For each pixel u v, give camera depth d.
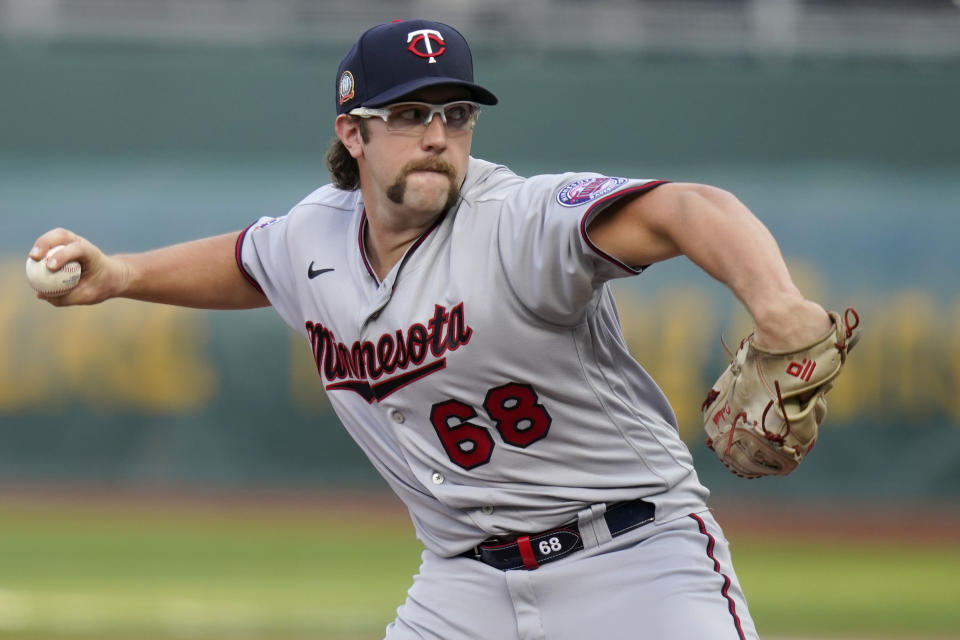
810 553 40.78
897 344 53.09
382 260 11.66
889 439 52.75
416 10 61.78
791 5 62.25
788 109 58.69
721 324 52.97
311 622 26.83
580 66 61.19
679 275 53.53
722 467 52.88
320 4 61.91
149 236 55.69
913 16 62.06
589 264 10.31
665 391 53.03
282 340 53.75
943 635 26.48
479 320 10.87
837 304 53.75
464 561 11.97
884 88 58.44
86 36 60.53
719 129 58.97
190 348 53.53
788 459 9.97
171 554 38.09
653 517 11.49
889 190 55.88
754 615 28.81
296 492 53.19
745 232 9.48
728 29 62.09
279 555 38.25
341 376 12.16
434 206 10.98
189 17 61.22
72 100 58.53
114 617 27.30
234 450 53.53
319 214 12.42
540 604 11.49
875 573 36.56
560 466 11.44
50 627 26.11
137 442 53.50
